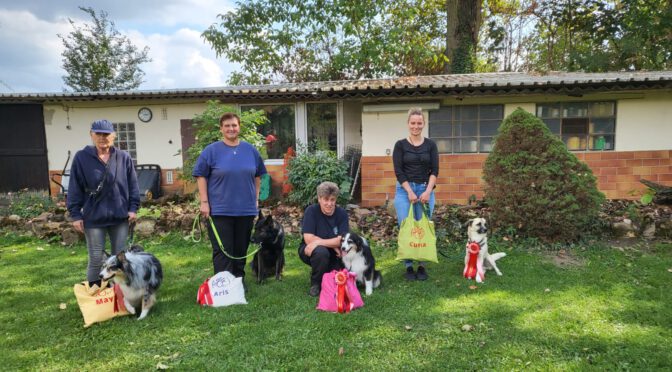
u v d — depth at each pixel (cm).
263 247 472
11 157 1070
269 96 938
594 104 828
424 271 473
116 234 396
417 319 360
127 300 370
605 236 604
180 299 419
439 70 2062
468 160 857
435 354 301
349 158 962
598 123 834
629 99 813
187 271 516
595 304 384
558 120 841
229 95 938
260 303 403
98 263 383
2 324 366
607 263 503
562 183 568
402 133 866
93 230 378
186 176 896
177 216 709
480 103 851
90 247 380
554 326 341
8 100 1005
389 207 749
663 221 595
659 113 809
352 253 416
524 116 606
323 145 992
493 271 489
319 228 446
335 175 812
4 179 1077
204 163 406
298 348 312
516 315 364
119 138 1055
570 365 281
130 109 1043
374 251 586
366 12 1786
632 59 1595
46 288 462
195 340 330
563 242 575
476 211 699
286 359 299
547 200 562
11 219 753
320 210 449
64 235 660
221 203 406
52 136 1061
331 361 294
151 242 655
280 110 1020
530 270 487
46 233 686
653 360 285
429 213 470
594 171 834
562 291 419
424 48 1894
